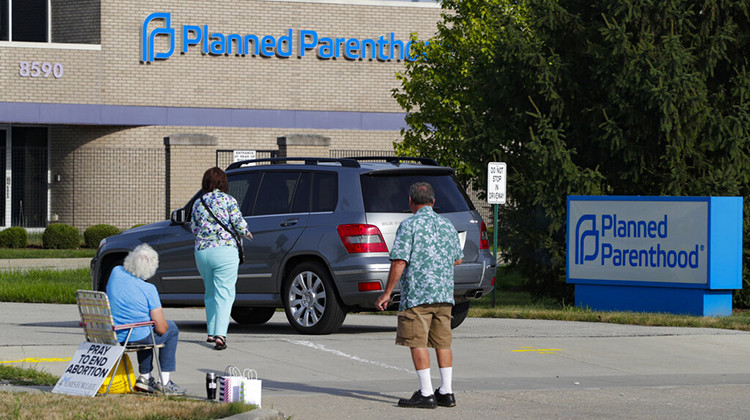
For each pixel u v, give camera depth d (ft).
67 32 345.92
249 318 147.54
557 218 181.68
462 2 251.60
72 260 268.00
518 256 195.31
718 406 86.02
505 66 191.42
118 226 340.39
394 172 127.03
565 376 100.99
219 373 99.04
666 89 169.58
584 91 187.32
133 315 84.69
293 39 361.51
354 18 366.63
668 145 174.50
